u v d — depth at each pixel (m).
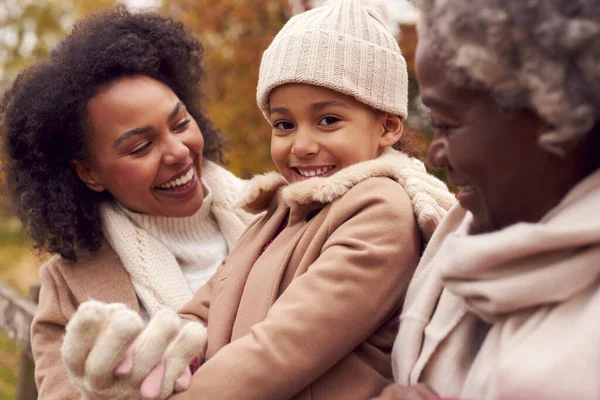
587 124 0.72
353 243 1.10
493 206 0.86
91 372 0.95
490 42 0.74
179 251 1.78
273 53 1.33
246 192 1.44
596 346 0.69
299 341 1.04
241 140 5.14
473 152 0.83
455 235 0.87
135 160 1.66
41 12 11.34
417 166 1.34
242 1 5.11
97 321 0.95
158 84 1.71
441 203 1.20
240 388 1.02
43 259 1.88
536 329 0.76
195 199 1.76
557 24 0.70
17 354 4.90
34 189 1.70
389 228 1.11
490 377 0.79
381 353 1.13
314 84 1.27
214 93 5.09
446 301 0.95
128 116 1.63
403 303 1.11
